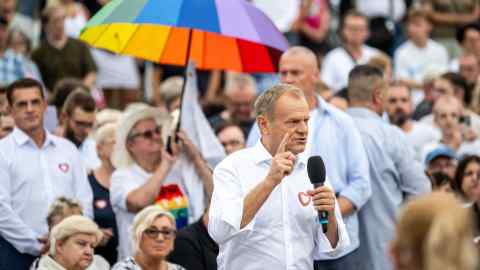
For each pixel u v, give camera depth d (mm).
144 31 21172
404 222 9266
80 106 23375
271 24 20078
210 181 20984
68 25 33875
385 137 19312
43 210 19734
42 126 20062
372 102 19625
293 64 18672
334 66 34375
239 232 14242
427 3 40312
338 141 18609
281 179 13906
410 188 19500
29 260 19438
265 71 21391
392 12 39344
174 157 20688
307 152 16578
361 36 34531
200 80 35062
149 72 34906
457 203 9227
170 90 28766
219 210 14297
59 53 32219
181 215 20844
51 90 32031
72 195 20219
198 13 19250
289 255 14711
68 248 18312
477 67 33750
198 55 21516
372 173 19172
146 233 18641
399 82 31453
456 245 8953
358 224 19125
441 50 36875
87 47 32656
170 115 21672
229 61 21453
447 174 23375
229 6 19625
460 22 39688
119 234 20719
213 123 27141
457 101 27234
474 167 21875
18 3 35906
